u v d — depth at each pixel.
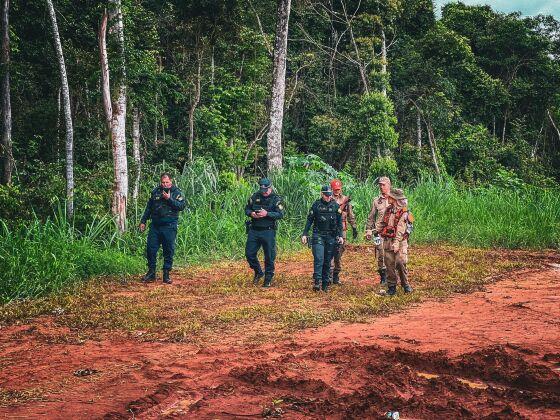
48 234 12.00
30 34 24.06
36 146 21.98
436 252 15.72
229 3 30.33
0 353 6.76
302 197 17.95
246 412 4.51
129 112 24.94
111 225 14.44
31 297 10.03
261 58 34.09
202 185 16.89
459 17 52.91
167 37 31.38
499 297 9.70
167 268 11.59
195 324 7.88
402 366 5.49
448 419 4.26
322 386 5.00
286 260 14.44
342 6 44.66
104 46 15.18
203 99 33.19
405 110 44.25
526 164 42.91
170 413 4.52
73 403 4.88
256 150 35.78
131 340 7.23
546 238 18.16
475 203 20.92
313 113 42.97
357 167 39.72
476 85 47.75
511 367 5.45
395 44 46.22
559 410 4.41
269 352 6.40
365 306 9.00
